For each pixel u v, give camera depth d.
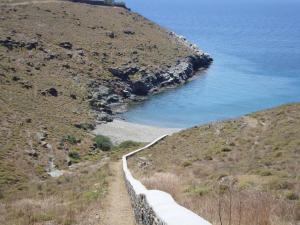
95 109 98.44
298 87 125.06
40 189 38.12
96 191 28.28
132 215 19.42
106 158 59.53
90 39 137.12
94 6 170.50
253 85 128.88
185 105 110.50
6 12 133.00
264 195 16.25
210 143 44.78
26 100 83.00
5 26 121.00
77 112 89.75
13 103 78.44
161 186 20.72
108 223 18.36
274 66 157.12
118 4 182.50
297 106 50.06
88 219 19.14
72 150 66.56
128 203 22.42
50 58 114.06
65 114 85.38
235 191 19.88
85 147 70.38
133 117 100.50
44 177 51.97
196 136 52.19
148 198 12.13
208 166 33.84
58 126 76.38
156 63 136.25
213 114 102.00
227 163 33.91
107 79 117.44
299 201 15.22
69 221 18.66
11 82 89.06
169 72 133.88
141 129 88.62
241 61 168.38
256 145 38.19
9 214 21.33
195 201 15.35
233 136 44.53
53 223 18.73
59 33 132.38
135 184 20.11
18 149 59.41
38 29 129.38
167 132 87.06
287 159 30.22
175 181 24.66
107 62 126.31
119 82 120.00
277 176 25.00
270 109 52.06
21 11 138.62
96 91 109.62
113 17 165.38
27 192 36.69
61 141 69.06
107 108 102.06
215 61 168.38
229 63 164.25
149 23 176.88
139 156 52.47
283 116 46.88
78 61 119.81
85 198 25.83
